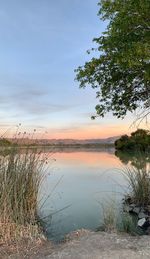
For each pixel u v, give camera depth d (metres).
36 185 8.86
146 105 12.52
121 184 15.38
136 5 9.91
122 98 12.55
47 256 6.07
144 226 8.81
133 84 12.14
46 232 8.30
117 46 10.45
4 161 8.34
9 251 6.39
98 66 11.77
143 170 11.55
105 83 12.20
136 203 10.96
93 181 16.89
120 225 8.84
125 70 11.20
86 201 11.94
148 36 9.84
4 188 7.41
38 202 9.71
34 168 8.94
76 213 10.23
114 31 10.38
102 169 23.02
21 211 7.57
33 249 6.52
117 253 6.00
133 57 9.57
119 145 57.22
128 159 32.78
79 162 30.80
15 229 7.07
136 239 6.88
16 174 8.34
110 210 9.16
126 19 10.10
